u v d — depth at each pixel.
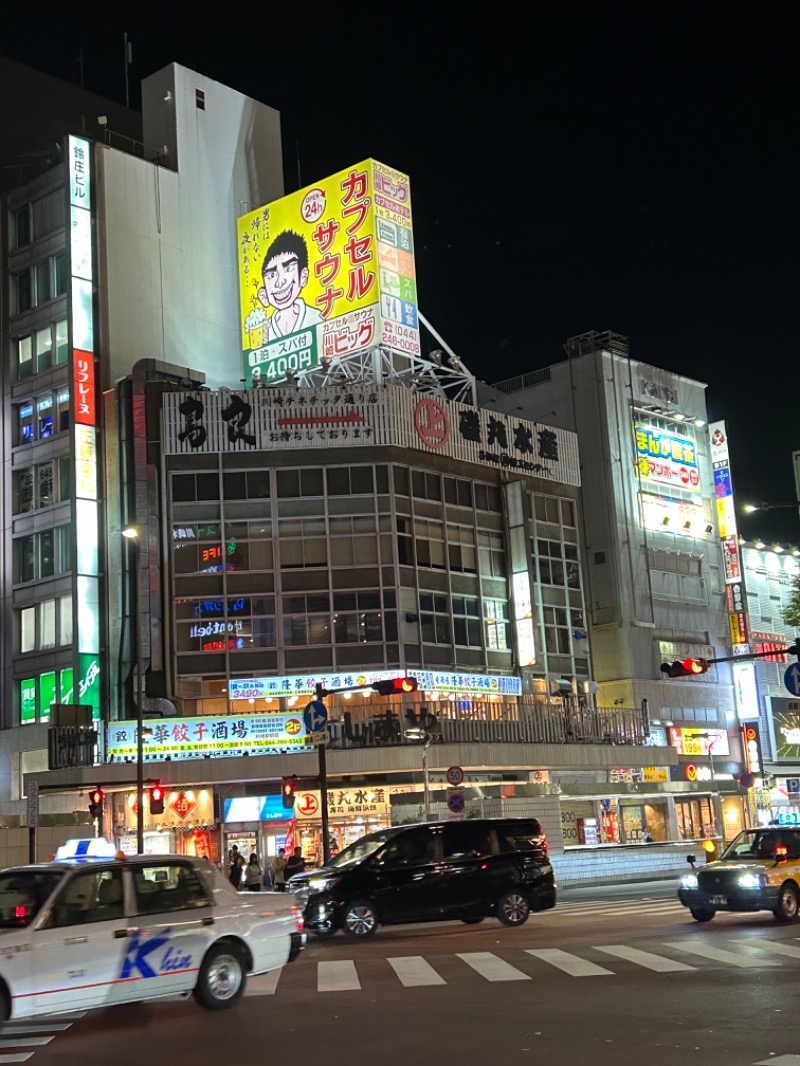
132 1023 13.19
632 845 44.41
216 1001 13.75
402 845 22.27
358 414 46.59
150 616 43.88
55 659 46.56
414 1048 10.57
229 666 44.03
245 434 45.81
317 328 50.72
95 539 46.53
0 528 49.59
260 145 58.00
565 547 52.75
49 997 12.44
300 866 32.62
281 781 41.62
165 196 52.81
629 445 57.72
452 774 35.47
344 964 17.53
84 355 48.03
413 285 50.62
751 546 64.75
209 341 52.84
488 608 48.91
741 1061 9.33
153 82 55.81
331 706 43.94
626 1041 10.38
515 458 51.31
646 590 56.28
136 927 13.23
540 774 47.22
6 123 57.00
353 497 46.09
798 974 14.02
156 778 37.94
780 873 21.03
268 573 44.97
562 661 51.09
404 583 45.91
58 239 49.91
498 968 15.92
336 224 50.88
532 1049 10.23
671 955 16.44
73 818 38.28
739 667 59.38
